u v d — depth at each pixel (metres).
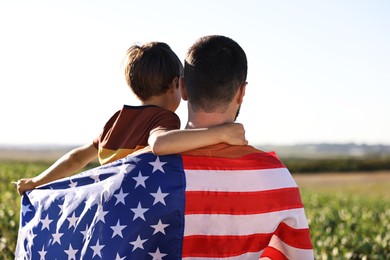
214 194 2.45
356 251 7.13
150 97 2.87
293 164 58.38
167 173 2.44
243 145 2.59
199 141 2.45
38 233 2.64
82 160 3.00
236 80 2.49
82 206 2.53
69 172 3.00
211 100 2.49
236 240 2.46
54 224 2.60
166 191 2.41
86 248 2.44
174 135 2.46
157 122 2.71
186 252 2.42
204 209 2.44
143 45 2.92
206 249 2.44
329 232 8.76
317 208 13.76
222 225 2.45
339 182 45.62
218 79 2.46
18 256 2.77
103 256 2.39
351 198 19.36
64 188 2.69
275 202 2.52
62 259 2.52
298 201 2.60
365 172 57.69
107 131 2.87
